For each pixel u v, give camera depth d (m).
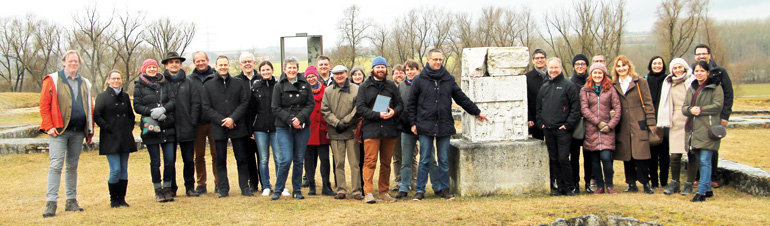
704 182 6.12
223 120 6.60
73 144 5.94
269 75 6.68
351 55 41.97
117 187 6.21
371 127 6.30
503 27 42.34
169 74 6.71
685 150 6.48
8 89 49.25
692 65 6.26
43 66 48.44
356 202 6.33
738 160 9.92
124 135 6.12
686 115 6.29
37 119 24.23
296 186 6.70
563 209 5.36
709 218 4.96
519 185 6.73
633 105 6.69
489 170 6.66
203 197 6.90
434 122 6.29
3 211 6.14
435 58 6.25
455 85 6.43
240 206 6.04
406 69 7.25
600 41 41.59
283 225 4.96
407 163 6.72
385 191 6.55
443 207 5.71
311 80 7.19
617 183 7.82
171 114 6.61
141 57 46.94
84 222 5.24
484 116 6.69
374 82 6.33
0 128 17.84
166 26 45.00
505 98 6.76
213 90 6.66
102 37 44.00
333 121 6.47
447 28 43.69
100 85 45.00
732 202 5.96
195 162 7.39
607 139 6.66
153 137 6.43
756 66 39.50
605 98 6.63
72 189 6.05
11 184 8.34
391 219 5.12
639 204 5.60
